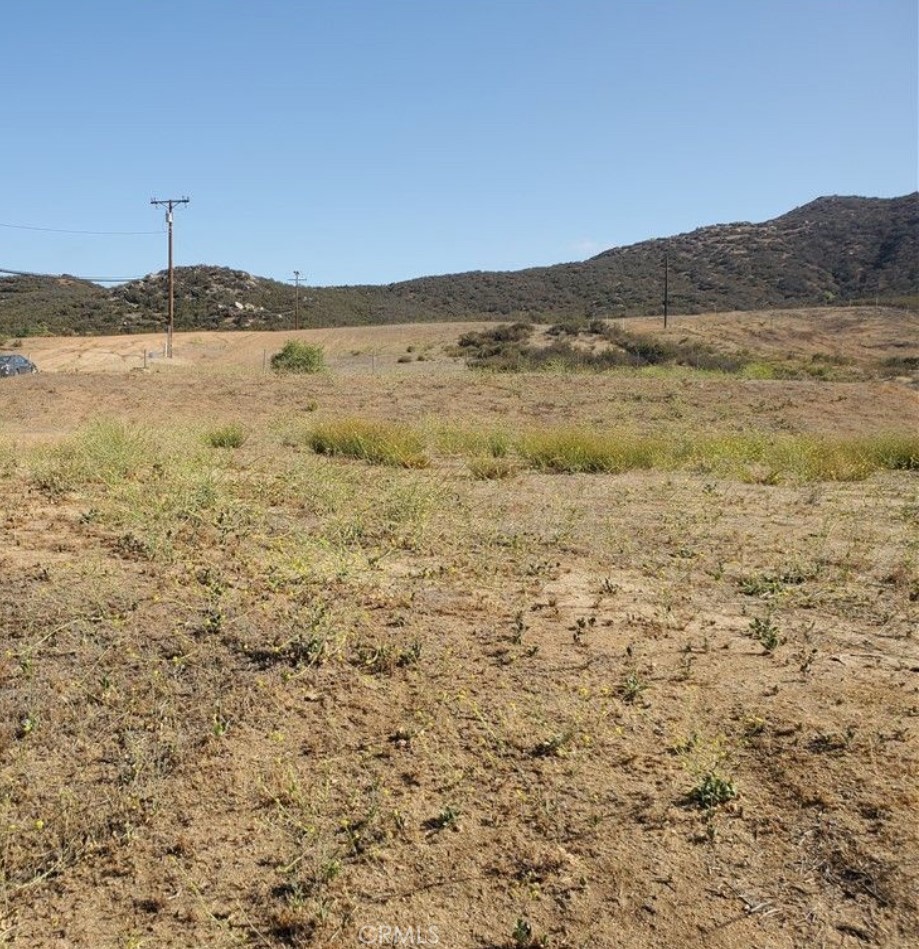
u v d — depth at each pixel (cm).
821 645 475
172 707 398
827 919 288
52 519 674
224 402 2006
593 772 359
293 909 296
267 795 348
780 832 324
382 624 484
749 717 391
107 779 357
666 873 308
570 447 1214
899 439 1389
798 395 2166
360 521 691
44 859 321
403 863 316
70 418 1808
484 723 388
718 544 698
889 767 354
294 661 439
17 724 385
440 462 1239
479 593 545
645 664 443
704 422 1883
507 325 6028
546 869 312
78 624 459
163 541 587
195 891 303
